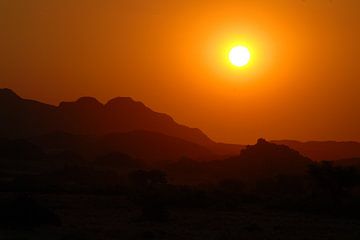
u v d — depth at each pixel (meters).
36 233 140.62
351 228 186.75
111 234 144.75
